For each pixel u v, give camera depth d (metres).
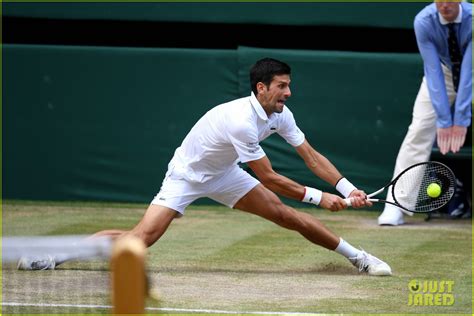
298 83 25.59
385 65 25.33
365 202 14.95
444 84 21.92
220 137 14.48
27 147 26.44
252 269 16.28
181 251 18.31
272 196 15.39
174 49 25.86
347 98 25.56
